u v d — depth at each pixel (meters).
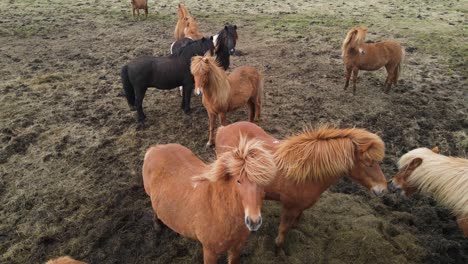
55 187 4.39
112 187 4.41
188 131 5.69
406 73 7.75
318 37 10.11
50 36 9.97
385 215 3.97
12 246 3.59
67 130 5.59
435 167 3.34
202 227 2.73
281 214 3.71
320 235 3.64
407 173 3.56
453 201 3.28
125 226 3.84
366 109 6.29
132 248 3.59
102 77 7.48
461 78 7.42
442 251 3.53
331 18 12.20
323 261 3.38
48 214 3.98
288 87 7.11
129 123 5.87
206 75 4.61
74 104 6.38
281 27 11.12
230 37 7.30
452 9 13.28
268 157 2.28
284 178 3.08
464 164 3.28
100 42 9.66
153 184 3.13
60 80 7.32
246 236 2.78
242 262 3.41
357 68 6.54
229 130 3.79
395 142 5.35
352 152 2.91
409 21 11.68
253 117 5.79
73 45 9.35
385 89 6.88
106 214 4.00
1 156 4.93
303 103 6.50
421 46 9.32
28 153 5.01
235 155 2.36
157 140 5.43
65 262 2.61
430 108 6.26
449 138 5.40
